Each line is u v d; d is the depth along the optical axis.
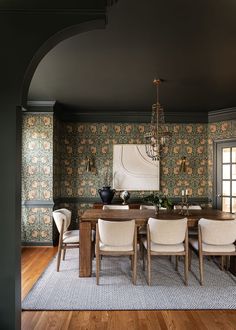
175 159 6.31
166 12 2.44
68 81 4.26
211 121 6.25
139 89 4.65
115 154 6.29
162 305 3.04
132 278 3.79
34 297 3.22
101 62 3.53
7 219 2.03
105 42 2.99
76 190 6.26
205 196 6.29
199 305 3.05
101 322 2.71
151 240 3.59
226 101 5.37
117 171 6.27
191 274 3.98
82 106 5.85
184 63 3.57
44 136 5.56
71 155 6.28
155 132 4.53
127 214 4.28
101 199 6.13
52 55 3.31
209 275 3.94
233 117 5.90
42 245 5.54
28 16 2.08
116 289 3.44
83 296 3.25
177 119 6.29
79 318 2.78
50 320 2.74
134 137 6.30
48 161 5.56
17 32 2.08
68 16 2.09
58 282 3.66
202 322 2.72
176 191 6.28
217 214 4.29
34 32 2.08
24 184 5.57
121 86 4.50
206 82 4.28
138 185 6.25
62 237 4.09
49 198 5.56
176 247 3.60
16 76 2.06
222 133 6.09
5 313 2.00
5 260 2.02
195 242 3.87
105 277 3.84
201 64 3.60
